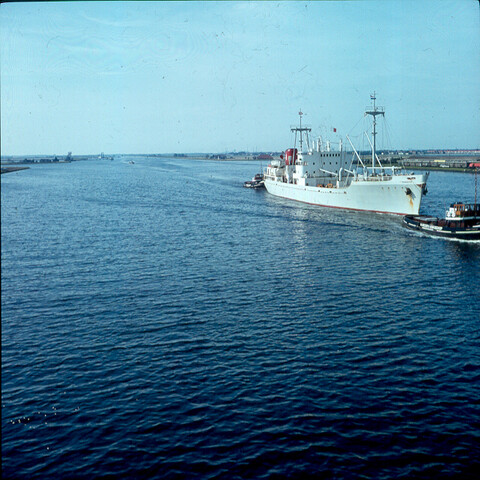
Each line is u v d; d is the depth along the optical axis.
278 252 79.50
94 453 28.73
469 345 41.91
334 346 41.97
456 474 26.58
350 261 72.69
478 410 32.19
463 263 70.69
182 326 46.88
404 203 113.62
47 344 43.16
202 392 34.88
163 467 27.53
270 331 45.38
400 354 40.34
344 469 27.12
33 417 32.19
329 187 137.50
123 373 37.75
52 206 145.38
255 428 30.73
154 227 106.38
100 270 68.38
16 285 61.03
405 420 31.27
